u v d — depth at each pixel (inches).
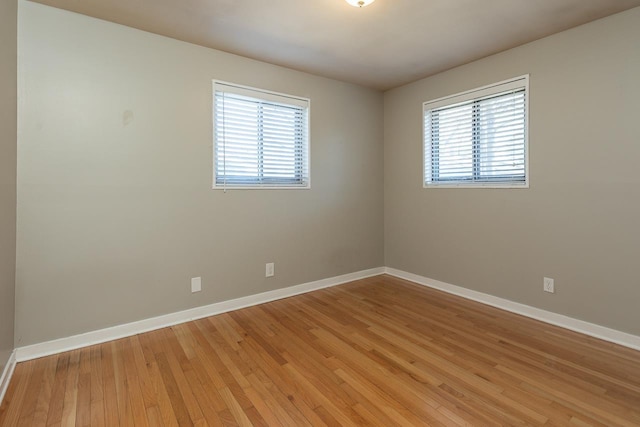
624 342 93.7
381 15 94.1
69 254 93.1
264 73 128.6
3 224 74.0
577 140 101.8
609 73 94.8
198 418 64.9
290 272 139.0
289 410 67.2
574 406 67.7
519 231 117.3
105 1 86.9
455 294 139.2
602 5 89.2
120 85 99.7
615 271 95.3
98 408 67.9
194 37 107.7
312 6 89.4
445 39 109.3
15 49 82.8
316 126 144.6
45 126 89.0
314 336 100.7
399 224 163.8
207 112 116.0
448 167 141.9
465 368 82.2
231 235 123.0
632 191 91.8
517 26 100.9
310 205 144.3
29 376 79.1
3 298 74.3
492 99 124.5
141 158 103.8
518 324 108.7
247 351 91.6
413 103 154.1
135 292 103.7
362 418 64.7
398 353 89.9
